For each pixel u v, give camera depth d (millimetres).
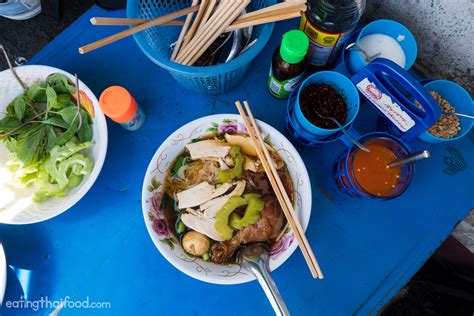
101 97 665
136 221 729
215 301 695
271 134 657
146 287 699
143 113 763
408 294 1069
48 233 722
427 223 727
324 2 610
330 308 694
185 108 788
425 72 824
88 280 702
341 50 746
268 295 562
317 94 693
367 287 701
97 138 718
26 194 706
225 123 670
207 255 647
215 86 738
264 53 810
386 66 576
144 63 807
